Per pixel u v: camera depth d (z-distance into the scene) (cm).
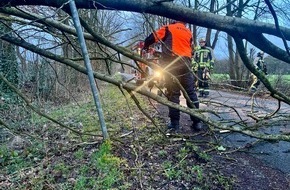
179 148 443
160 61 505
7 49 656
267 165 395
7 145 555
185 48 498
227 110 746
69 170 412
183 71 495
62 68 885
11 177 426
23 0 278
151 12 265
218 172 366
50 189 371
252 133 334
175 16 263
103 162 394
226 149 447
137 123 609
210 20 259
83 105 918
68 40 368
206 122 340
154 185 347
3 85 682
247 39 262
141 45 466
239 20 255
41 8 361
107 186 350
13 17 381
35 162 469
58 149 502
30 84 695
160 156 419
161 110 773
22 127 620
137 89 352
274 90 323
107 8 267
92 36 360
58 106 861
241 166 387
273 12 229
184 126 569
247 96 1043
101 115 242
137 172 372
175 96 514
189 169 373
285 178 358
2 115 643
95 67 888
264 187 336
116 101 944
